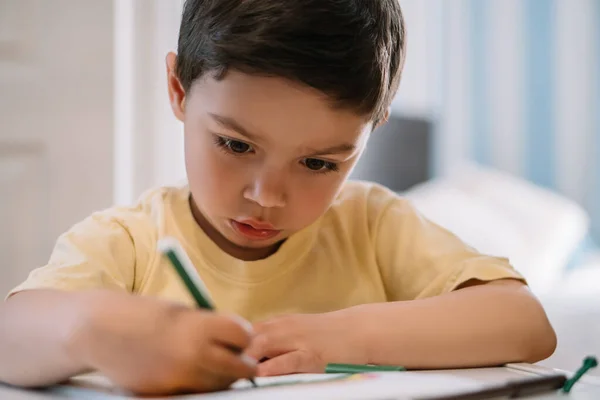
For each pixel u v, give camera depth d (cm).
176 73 79
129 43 154
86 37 133
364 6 71
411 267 87
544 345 73
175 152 159
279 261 84
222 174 70
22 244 131
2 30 130
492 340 70
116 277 76
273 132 65
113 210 85
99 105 134
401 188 231
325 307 86
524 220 219
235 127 66
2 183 130
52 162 132
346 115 67
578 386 62
